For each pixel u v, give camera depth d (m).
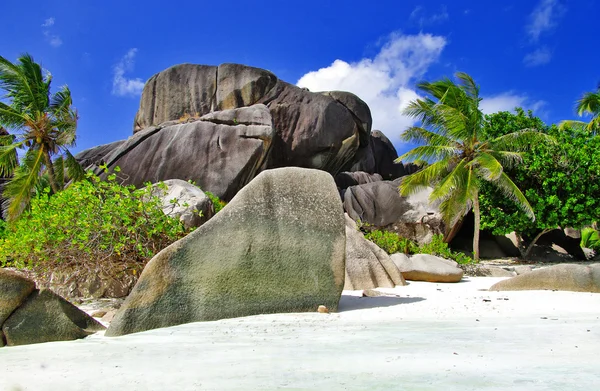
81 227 7.56
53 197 8.38
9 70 17.92
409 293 8.31
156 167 20.64
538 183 20.59
